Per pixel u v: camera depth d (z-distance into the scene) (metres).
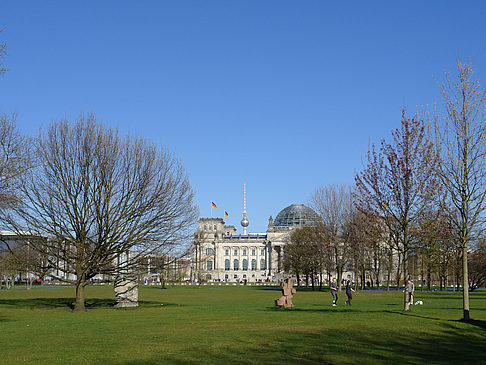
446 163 31.98
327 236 95.19
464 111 31.44
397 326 29.09
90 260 46.12
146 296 78.44
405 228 36.94
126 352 21.30
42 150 45.50
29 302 60.56
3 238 46.34
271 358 19.91
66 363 18.95
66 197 45.53
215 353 21.03
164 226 49.69
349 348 22.22
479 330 27.83
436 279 139.25
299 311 41.69
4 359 19.83
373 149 37.72
